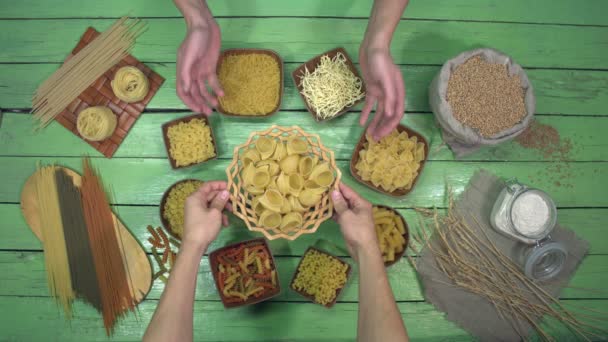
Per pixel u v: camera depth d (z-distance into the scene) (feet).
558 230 5.40
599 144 5.58
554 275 5.02
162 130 5.11
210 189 4.14
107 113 5.16
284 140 4.28
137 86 5.19
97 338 5.21
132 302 5.16
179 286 3.45
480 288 5.14
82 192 5.26
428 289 5.23
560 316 5.11
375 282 3.46
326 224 5.34
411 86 5.62
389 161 4.88
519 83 5.07
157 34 5.59
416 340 5.24
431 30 5.72
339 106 5.14
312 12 5.68
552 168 5.52
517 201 4.88
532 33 5.75
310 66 5.31
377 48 4.22
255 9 5.66
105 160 5.42
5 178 5.40
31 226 5.26
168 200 5.03
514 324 5.15
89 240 5.20
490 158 5.50
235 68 5.16
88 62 5.44
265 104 5.16
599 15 5.70
